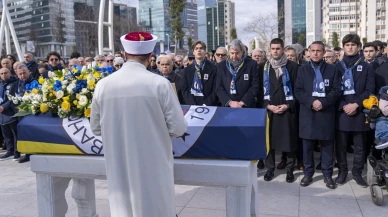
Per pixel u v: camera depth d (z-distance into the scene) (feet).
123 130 7.52
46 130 9.71
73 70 10.81
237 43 15.10
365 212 12.34
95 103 7.86
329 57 19.61
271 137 15.40
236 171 8.54
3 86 20.86
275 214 12.34
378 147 12.60
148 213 7.56
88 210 11.41
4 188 15.96
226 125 8.75
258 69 15.62
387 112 12.41
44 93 10.02
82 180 11.07
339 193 14.14
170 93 7.62
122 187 7.68
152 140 7.48
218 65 15.75
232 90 15.10
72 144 9.53
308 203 13.24
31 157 9.89
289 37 148.77
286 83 15.08
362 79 14.17
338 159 15.08
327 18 302.66
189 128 8.96
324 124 14.24
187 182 8.96
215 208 13.15
